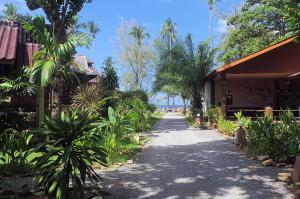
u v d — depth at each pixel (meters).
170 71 27.05
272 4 29.30
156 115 41.97
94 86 17.58
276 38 29.42
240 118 18.11
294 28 7.11
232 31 32.91
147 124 20.48
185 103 50.28
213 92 26.59
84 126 5.89
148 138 15.88
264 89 29.00
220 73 22.94
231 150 11.92
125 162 9.62
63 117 5.84
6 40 12.58
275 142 9.52
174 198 6.42
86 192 6.20
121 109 17.03
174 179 7.83
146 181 7.66
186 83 27.30
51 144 5.72
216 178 7.87
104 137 9.48
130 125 11.12
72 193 5.76
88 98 16.02
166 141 14.91
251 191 6.81
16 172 8.00
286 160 9.16
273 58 22.55
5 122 11.60
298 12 6.94
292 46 22.47
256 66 22.58
